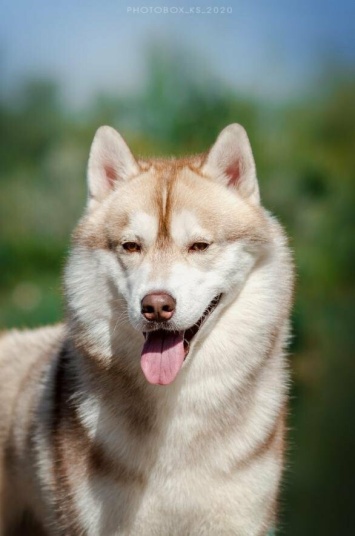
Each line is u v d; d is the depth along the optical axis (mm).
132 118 18906
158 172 7031
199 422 6793
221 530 6902
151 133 18359
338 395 14828
